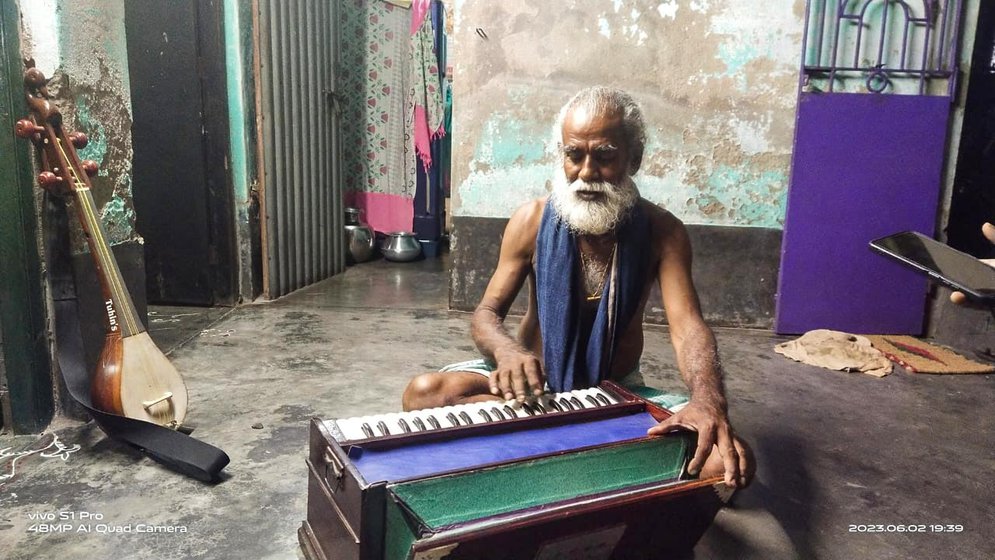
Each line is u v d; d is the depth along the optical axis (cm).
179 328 411
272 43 480
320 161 566
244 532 194
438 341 398
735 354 397
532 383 167
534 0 430
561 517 127
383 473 134
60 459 237
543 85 440
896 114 410
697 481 142
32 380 255
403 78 659
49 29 245
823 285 431
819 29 412
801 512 219
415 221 692
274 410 285
